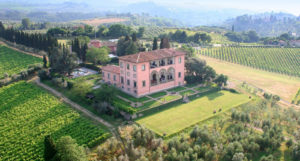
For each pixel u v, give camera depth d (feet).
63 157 166.30
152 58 330.95
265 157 195.52
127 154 207.72
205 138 221.25
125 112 272.92
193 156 191.83
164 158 200.03
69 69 394.11
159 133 241.96
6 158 198.29
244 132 230.07
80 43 515.91
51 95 328.49
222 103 325.21
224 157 204.23
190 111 296.71
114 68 370.73
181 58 370.53
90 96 315.37
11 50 551.18
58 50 409.90
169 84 367.86
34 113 276.21
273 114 280.51
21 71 400.88
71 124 251.80
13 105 296.51
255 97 359.46
